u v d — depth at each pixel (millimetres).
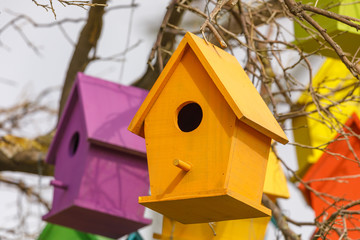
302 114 6766
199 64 5379
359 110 8680
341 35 6871
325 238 6051
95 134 7355
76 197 7297
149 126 5477
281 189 8250
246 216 5273
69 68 9016
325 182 8102
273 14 7074
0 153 9406
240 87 5383
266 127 5211
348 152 8102
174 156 5297
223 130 5160
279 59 6805
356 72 5320
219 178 5078
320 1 7137
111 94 7895
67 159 7871
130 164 7500
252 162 5277
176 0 6797
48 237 8844
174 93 5434
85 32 8609
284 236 7188
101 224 7574
